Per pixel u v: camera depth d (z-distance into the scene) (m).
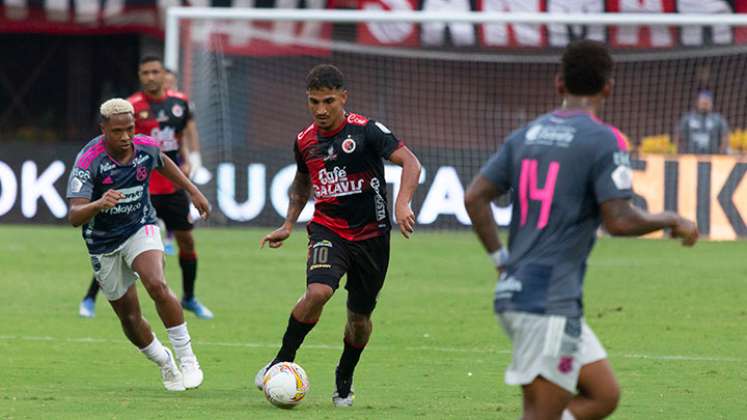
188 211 44.00
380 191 27.81
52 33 92.12
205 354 36.72
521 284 18.77
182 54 79.94
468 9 83.00
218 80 81.50
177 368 31.67
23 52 96.38
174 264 60.66
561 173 18.83
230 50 82.06
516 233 19.27
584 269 19.12
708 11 81.50
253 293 51.09
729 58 81.62
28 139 92.69
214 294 50.75
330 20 75.06
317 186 27.92
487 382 31.97
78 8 87.88
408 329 41.78
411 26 83.88
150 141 30.39
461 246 68.62
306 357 36.16
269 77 82.75
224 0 84.75
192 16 75.62
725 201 72.50
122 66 96.06
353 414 26.80
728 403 28.83
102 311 46.28
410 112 85.25
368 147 27.48
